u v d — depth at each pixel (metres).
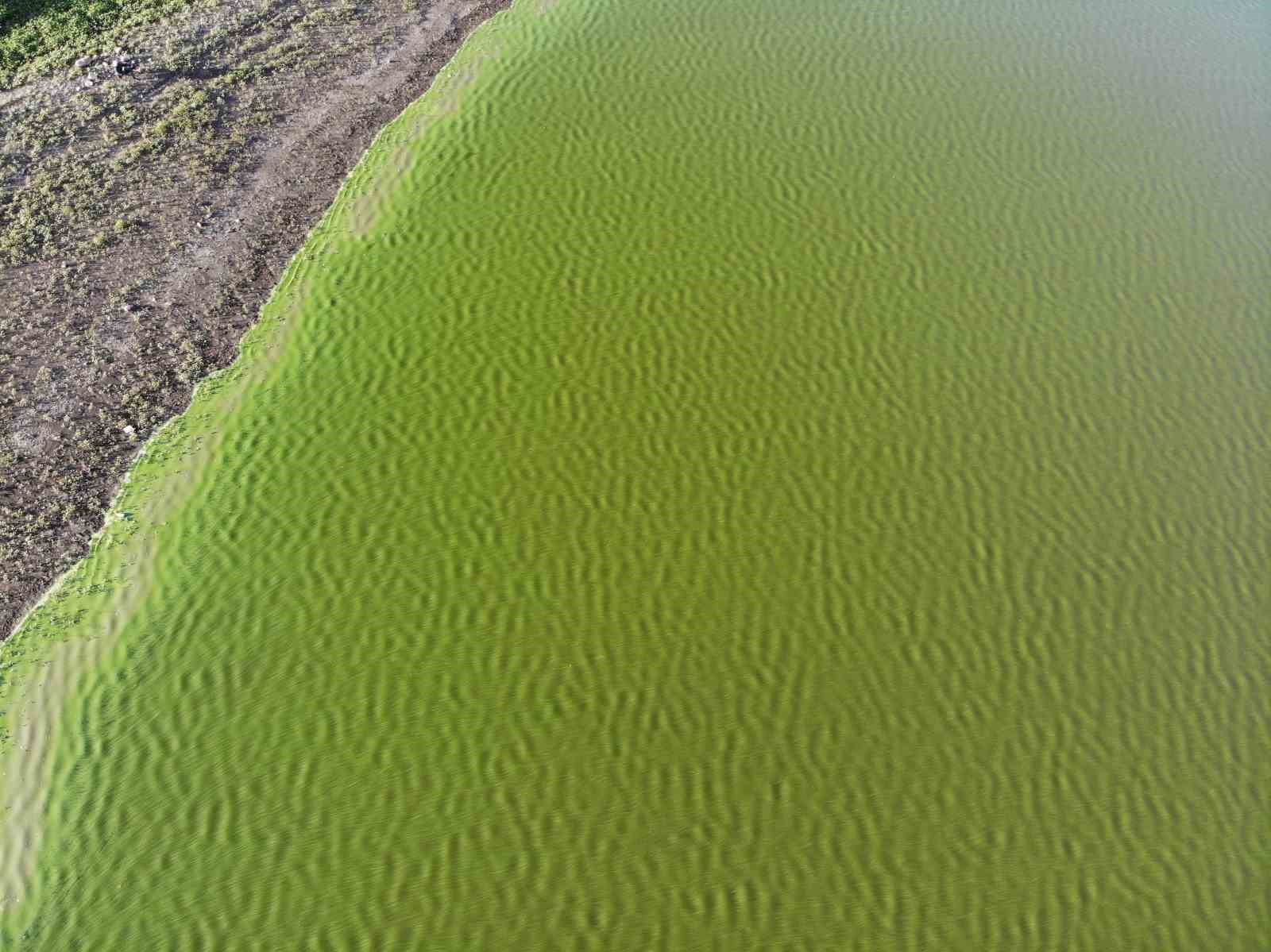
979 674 18.89
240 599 19.98
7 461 21.89
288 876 16.58
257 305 25.48
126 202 27.48
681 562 20.47
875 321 24.92
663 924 16.12
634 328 24.81
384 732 18.17
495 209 27.89
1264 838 17.06
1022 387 23.52
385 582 20.19
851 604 19.86
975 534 20.88
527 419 22.92
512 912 16.22
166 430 22.77
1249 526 21.02
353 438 22.61
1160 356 24.12
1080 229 27.20
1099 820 17.22
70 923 16.16
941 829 17.09
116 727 18.28
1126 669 18.98
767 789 17.50
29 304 24.81
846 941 15.99
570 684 18.77
